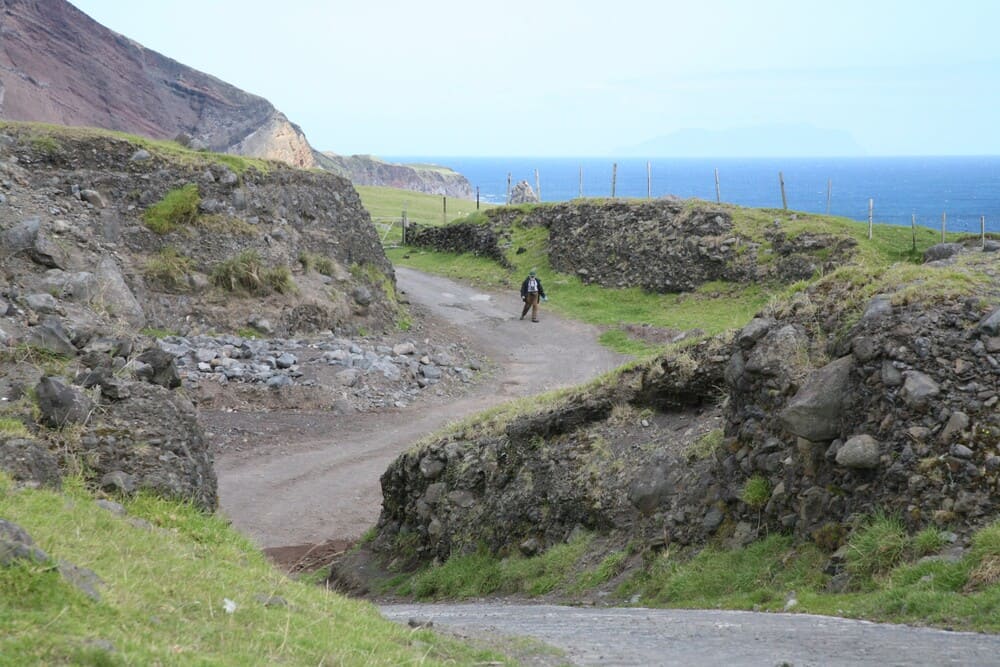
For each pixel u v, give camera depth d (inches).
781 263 1581.0
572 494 578.2
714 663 251.9
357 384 1148.5
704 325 1477.6
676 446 547.2
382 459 949.2
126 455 425.4
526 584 552.1
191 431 470.0
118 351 515.2
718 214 1737.2
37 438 400.8
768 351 473.4
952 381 387.5
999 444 362.3
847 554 377.4
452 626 358.6
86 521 324.5
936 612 306.5
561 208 2076.8
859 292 464.8
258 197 1465.3
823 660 246.1
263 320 1280.8
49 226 1175.6
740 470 475.2
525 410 673.6
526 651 286.0
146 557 301.4
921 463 374.6
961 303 415.2
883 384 402.9
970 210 7165.4
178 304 1252.5
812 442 426.9
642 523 523.5
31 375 452.4
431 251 2337.6
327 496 847.1
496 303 1796.3
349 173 7475.4
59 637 188.4
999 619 282.8
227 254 1353.3
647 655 274.2
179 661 196.7
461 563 618.2
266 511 806.5
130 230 1304.1
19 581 210.2
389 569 678.5
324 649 240.1
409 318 1556.3
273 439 986.1
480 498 649.6
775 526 441.7
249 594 290.7
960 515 356.5
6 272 888.9
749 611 382.0
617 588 485.1
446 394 1192.8
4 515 295.9
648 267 1758.1
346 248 1567.4
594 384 650.8
